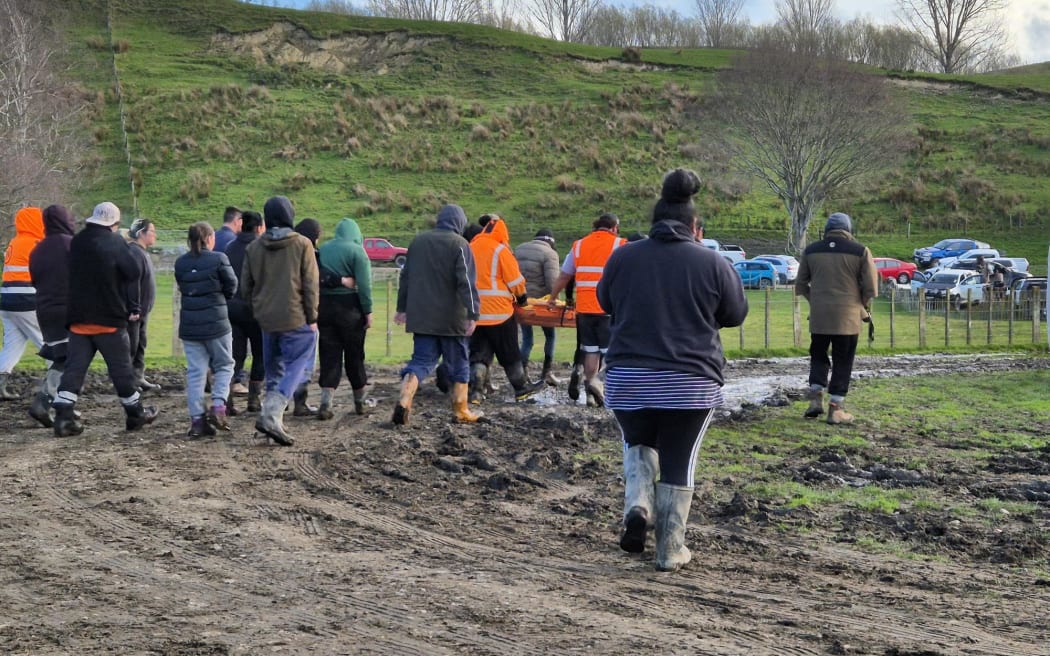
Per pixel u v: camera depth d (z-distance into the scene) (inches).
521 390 483.2
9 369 483.2
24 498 297.6
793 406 490.3
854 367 708.7
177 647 175.6
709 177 2608.3
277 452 365.7
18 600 203.5
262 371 450.9
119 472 332.5
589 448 379.2
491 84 3351.4
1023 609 203.5
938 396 533.0
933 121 3243.1
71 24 3405.5
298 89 3149.6
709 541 255.4
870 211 2593.5
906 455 369.7
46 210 415.5
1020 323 1159.6
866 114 2293.3
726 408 479.5
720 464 349.1
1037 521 276.4
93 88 2915.8
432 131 2888.8
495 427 412.5
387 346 762.2
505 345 475.5
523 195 2518.5
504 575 225.0
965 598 211.2
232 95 2967.5
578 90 3294.8
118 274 394.9
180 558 237.0
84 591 210.1
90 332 396.2
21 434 400.5
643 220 2380.7
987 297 1534.2
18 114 1974.7
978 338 1010.1
